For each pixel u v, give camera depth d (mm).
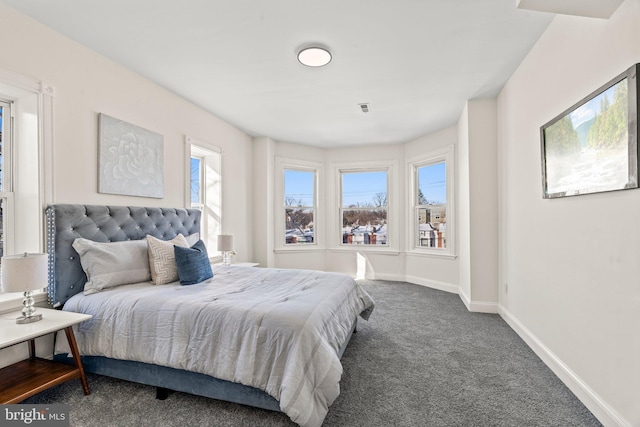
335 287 2420
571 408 1791
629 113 1413
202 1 1918
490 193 3510
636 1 1402
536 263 2488
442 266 4734
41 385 1713
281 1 1914
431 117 4141
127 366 1953
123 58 2609
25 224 2156
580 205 1871
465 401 1860
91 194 2469
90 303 2062
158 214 3010
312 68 2777
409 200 5332
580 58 1841
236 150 4566
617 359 1560
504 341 2752
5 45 1952
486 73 2902
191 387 1803
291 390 1478
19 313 1956
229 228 4367
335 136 5062
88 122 2451
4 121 2150
